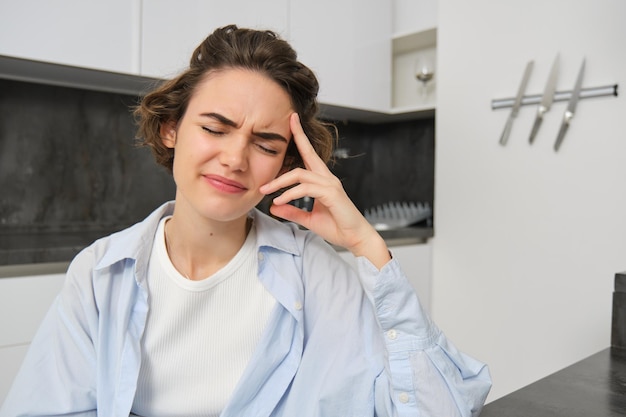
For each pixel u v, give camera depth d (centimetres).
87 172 195
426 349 77
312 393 80
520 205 196
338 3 221
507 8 198
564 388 67
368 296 79
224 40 76
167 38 171
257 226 87
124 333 76
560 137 183
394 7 260
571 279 183
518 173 196
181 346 80
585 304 179
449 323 220
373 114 250
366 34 233
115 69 160
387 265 78
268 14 197
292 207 86
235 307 82
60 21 149
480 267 208
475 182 209
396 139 274
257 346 79
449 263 219
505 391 202
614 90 170
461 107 213
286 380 81
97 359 77
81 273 80
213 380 81
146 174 209
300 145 80
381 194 282
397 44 254
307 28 210
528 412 59
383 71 242
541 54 189
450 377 77
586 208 178
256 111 72
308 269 89
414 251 217
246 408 79
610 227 173
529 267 194
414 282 217
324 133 91
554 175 186
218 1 183
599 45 174
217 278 80
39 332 79
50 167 187
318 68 214
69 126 190
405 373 76
